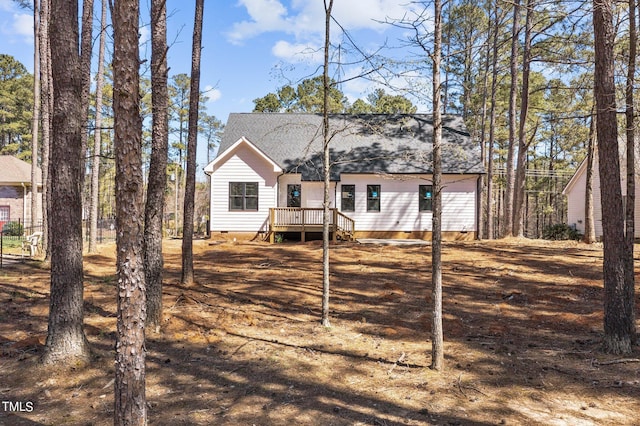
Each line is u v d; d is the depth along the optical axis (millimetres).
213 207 20562
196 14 9773
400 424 4430
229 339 7172
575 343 6984
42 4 13219
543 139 38031
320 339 7234
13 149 47188
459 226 21250
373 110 38938
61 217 5883
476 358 6340
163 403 4906
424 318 8352
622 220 6551
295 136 22859
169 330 7461
